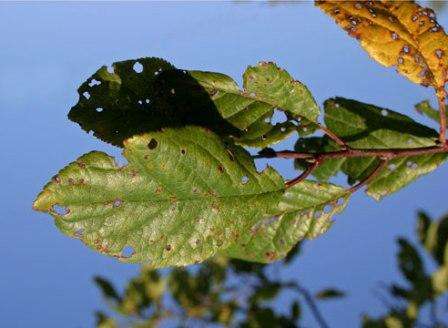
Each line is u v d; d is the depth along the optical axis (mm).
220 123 316
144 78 314
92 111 312
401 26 319
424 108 385
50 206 281
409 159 334
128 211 284
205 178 290
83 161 283
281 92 319
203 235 290
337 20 321
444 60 319
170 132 287
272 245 318
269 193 298
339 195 320
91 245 282
